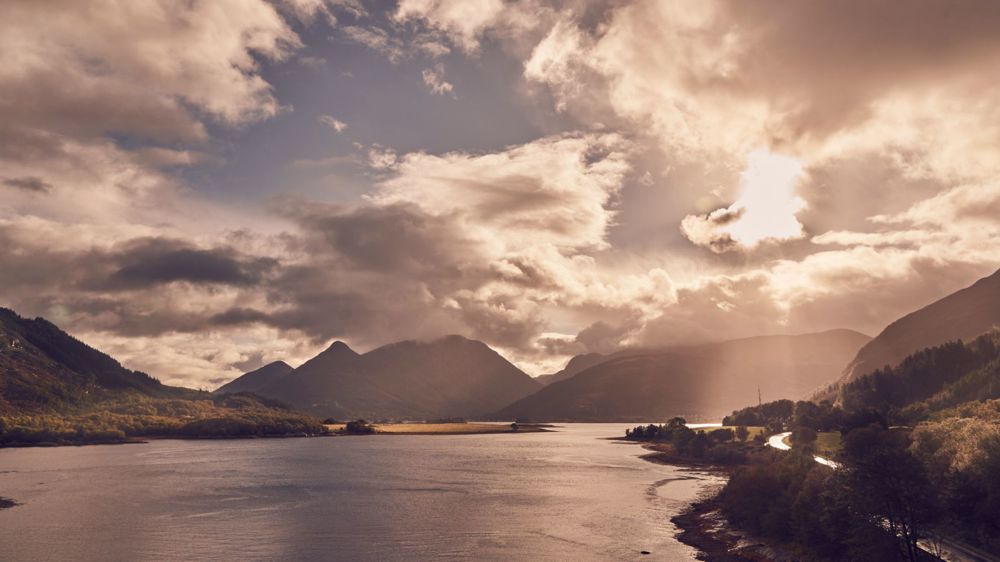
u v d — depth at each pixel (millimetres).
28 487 177000
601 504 144000
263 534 113062
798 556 86500
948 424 127188
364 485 184125
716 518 118000
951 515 72000
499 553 98000
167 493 166000
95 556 97938
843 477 73562
